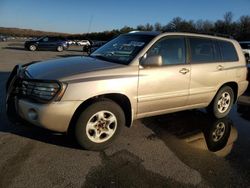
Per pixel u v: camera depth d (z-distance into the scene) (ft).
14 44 125.90
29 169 11.34
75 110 12.39
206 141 15.47
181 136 15.93
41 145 13.44
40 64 14.65
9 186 10.17
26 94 12.58
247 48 64.90
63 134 12.96
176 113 20.01
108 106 13.21
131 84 13.75
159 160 12.85
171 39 15.87
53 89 12.07
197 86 16.94
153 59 14.15
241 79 19.98
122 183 10.80
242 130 17.69
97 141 13.26
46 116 12.01
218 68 18.01
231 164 12.91
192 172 11.96
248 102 25.71
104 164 12.14
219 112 19.31
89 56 16.53
